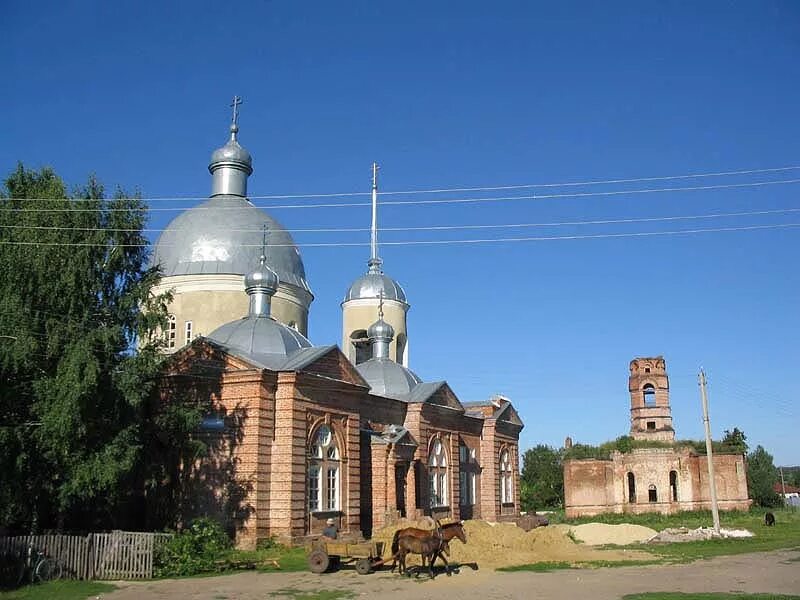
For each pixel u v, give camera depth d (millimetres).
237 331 38719
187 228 47031
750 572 27000
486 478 55969
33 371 27969
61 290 28594
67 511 30938
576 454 73812
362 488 41094
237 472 33906
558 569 27922
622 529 43656
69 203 29641
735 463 71625
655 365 75750
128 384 28703
